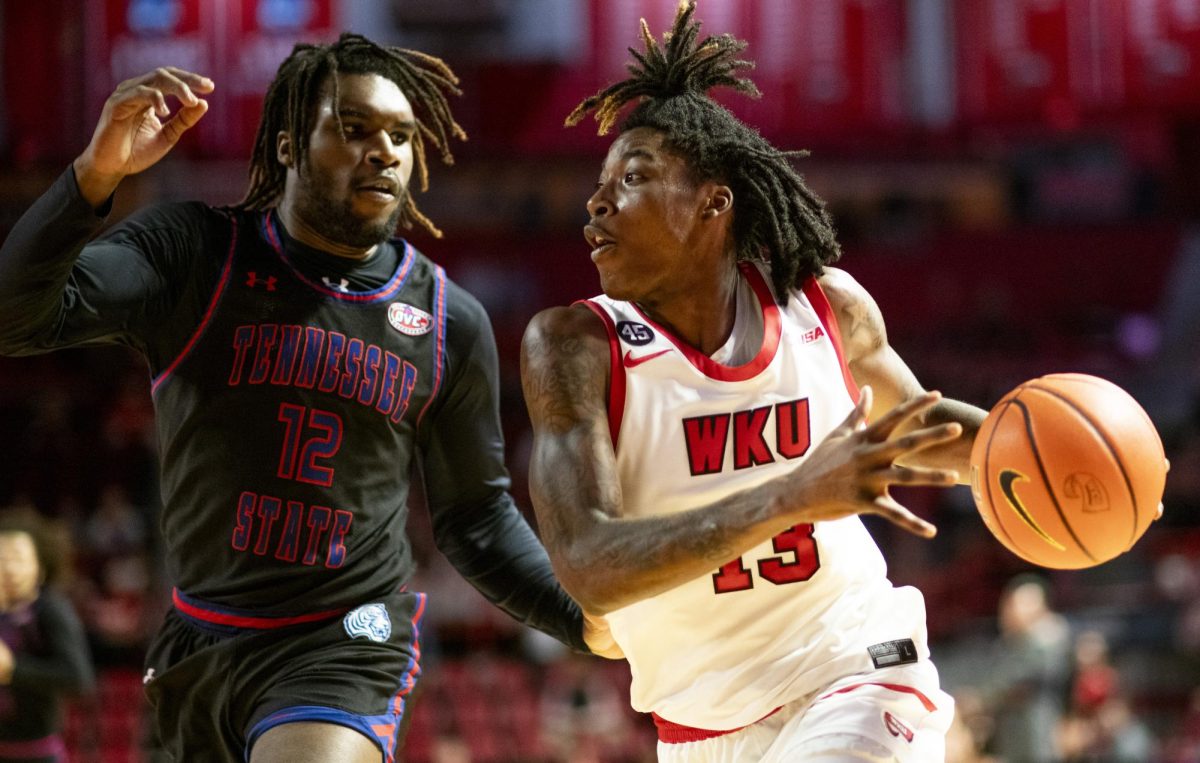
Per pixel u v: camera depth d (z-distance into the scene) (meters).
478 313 7.90
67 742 22.33
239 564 7.11
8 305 6.29
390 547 7.49
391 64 7.64
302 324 7.27
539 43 30.38
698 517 5.55
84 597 26.28
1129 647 28.88
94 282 6.75
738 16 28.70
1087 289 39.91
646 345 6.52
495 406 7.97
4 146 27.69
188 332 7.21
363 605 7.32
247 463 7.12
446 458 7.89
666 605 6.51
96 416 35.91
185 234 7.27
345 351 7.32
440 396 7.71
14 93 27.72
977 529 33.25
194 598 7.30
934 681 6.58
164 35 27.70
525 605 7.83
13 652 11.87
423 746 23.53
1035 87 28.83
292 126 7.35
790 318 6.77
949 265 39.84
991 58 28.97
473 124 30.66
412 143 8.22
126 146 6.27
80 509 33.28
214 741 7.35
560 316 6.59
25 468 33.88
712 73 7.02
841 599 6.55
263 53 27.77
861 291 7.12
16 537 11.95
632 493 6.49
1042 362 38.41
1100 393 6.07
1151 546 32.34
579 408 6.31
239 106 27.67
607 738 23.83
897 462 7.23
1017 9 28.86
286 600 7.16
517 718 24.59
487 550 7.91
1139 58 28.53
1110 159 42.28
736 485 6.45
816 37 28.73
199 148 27.59
